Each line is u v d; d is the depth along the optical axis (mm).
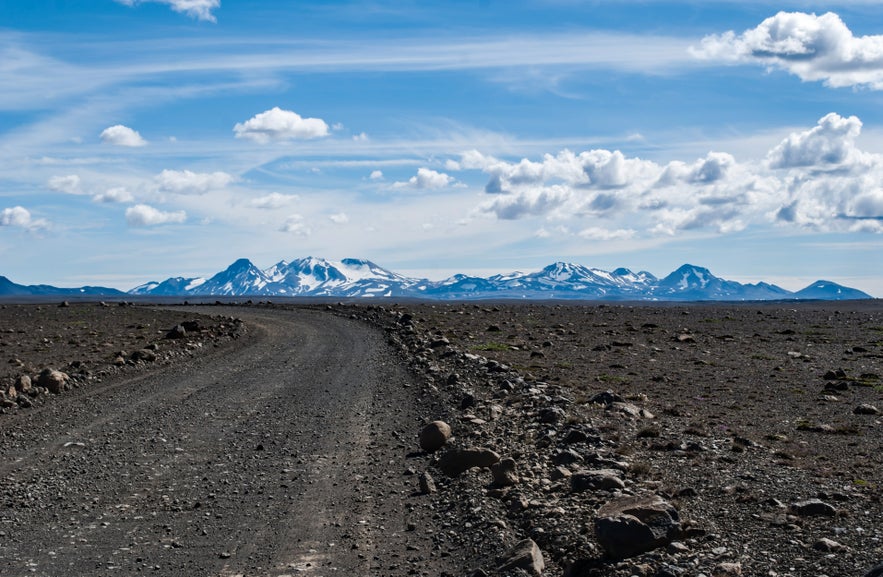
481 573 10039
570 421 18188
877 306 109812
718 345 40438
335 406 24891
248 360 38250
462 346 39844
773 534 10102
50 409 25047
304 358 38688
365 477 16172
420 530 12609
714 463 14344
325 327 56312
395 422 21891
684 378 27938
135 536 12734
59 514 13992
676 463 14398
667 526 10148
